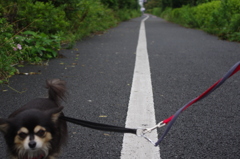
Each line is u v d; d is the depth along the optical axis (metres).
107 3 8.45
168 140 1.28
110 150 1.21
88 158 1.15
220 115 1.53
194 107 1.63
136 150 1.20
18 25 3.17
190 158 1.15
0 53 2.26
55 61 2.71
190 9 8.40
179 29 6.46
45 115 0.91
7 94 1.81
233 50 3.41
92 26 5.22
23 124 0.87
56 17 3.48
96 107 1.63
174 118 0.88
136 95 1.82
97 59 2.84
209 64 2.66
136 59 2.87
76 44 3.76
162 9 17.05
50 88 1.14
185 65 2.62
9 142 0.90
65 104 1.66
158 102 1.71
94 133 1.34
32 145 0.85
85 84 2.03
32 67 2.47
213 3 6.50
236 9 5.13
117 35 4.99
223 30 4.53
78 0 4.30
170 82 2.10
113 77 2.21
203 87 1.99
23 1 3.18
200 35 5.07
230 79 2.16
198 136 1.31
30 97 1.77
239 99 1.76
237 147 1.22
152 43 4.02
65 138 1.09
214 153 1.18
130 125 1.42
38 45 2.71
